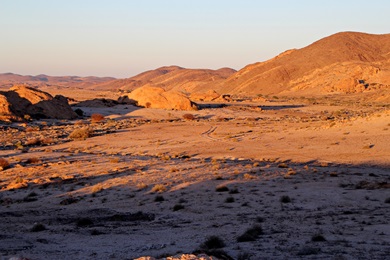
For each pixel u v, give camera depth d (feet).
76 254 46.88
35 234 61.98
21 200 90.12
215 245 46.21
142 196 86.02
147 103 327.26
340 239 47.19
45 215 76.02
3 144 179.42
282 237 49.80
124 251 47.39
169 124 245.45
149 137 197.26
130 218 69.56
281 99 512.63
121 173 112.27
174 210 73.31
